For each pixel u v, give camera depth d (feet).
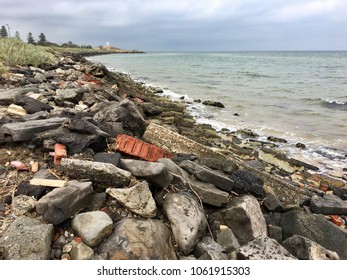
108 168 13.03
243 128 40.01
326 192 21.70
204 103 56.03
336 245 14.02
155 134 21.15
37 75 39.01
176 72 133.28
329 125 41.83
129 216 12.07
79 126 16.34
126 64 189.47
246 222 13.50
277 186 18.67
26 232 10.00
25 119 18.83
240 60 268.82
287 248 12.82
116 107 22.26
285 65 192.95
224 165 18.54
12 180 13.08
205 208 14.70
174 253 11.10
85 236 10.43
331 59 290.35
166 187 13.94
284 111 51.03
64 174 13.75
